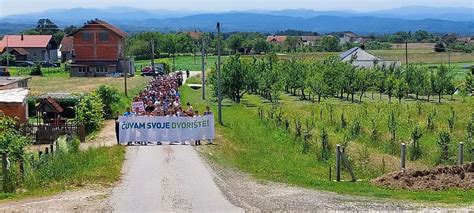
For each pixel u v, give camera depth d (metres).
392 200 14.35
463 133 29.64
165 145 24.78
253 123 34.19
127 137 25.03
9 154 19.55
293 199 14.53
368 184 17.03
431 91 59.75
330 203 14.02
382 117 34.81
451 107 42.16
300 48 162.50
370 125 32.25
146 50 139.12
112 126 34.56
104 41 90.69
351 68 63.56
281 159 23.05
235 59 54.97
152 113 28.33
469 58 145.00
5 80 45.12
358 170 21.31
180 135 25.38
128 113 27.38
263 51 153.00
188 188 15.91
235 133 29.12
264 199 14.54
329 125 33.53
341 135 29.77
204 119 25.67
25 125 29.30
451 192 15.64
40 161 18.66
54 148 23.88
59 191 15.48
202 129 25.62
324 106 46.62
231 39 152.88
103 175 17.45
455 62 132.25
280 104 52.34
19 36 120.44
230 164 20.05
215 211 13.25
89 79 78.88
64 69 101.81
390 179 17.03
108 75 89.50
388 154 24.95
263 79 57.09
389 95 58.62
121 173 18.14
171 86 50.09
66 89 59.72
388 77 61.12
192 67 114.56
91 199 14.48
